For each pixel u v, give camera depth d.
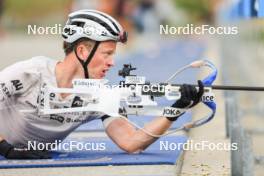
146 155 14.76
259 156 16.72
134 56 60.50
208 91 14.08
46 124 14.54
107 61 14.35
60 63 14.41
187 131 18.89
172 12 128.25
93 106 14.32
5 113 14.49
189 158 15.63
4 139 14.55
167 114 14.46
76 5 87.75
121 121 15.15
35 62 14.30
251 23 41.25
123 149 15.02
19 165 13.72
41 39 113.69
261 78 41.38
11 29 150.00
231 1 50.41
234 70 46.06
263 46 41.22
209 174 13.92
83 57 14.21
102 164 13.86
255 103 31.47
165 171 13.16
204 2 168.50
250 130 24.91
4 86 14.13
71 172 13.18
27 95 14.35
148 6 111.31
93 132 19.05
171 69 43.81
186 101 14.14
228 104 20.75
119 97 14.27
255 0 22.20
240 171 13.45
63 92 14.16
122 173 13.02
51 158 14.55
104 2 108.00
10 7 152.75
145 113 14.41
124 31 14.48
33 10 153.12
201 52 64.12
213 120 21.59
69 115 14.55
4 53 71.38
